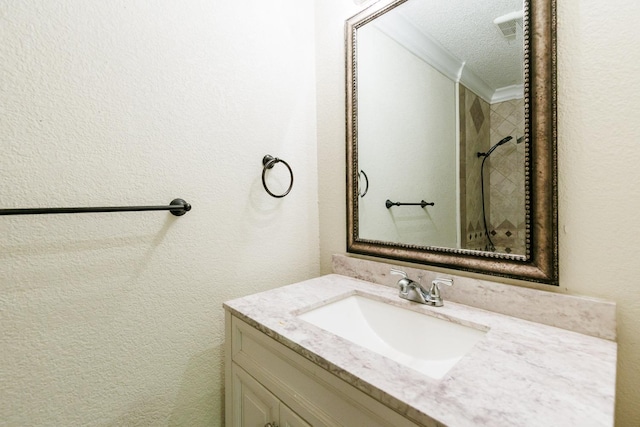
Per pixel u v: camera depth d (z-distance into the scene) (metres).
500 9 0.79
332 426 0.57
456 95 0.88
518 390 0.48
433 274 0.92
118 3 0.81
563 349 0.61
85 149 0.76
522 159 0.74
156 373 0.89
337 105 1.23
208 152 0.99
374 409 0.50
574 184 0.69
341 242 1.24
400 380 0.50
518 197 0.75
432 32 0.94
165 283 0.90
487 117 0.81
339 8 1.21
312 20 1.30
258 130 1.12
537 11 0.70
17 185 0.68
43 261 0.71
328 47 1.26
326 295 0.95
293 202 1.23
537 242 0.72
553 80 0.69
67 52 0.73
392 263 1.05
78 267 0.76
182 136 0.93
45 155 0.71
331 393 0.57
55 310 0.73
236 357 0.84
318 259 1.33
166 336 0.91
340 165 1.23
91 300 0.78
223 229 1.03
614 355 0.58
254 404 0.77
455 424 0.40
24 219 0.69
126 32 0.82
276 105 1.17
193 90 0.95
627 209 0.63
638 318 0.62
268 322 0.74
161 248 0.89
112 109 0.80
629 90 0.62
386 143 1.07
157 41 0.88
